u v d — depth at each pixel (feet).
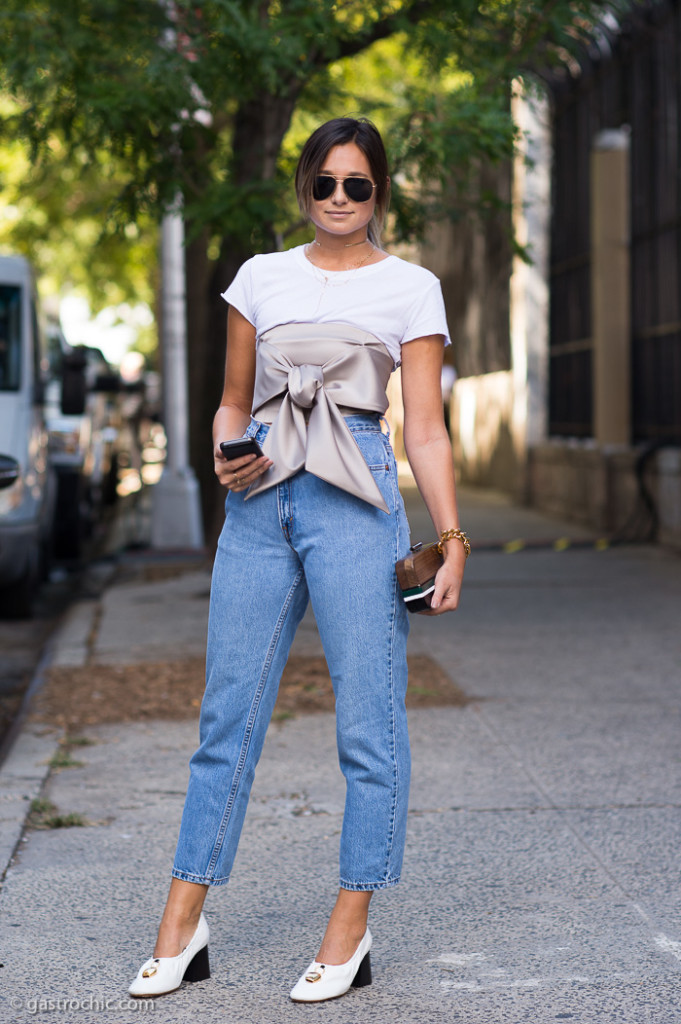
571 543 44.19
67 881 13.21
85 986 10.73
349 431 10.16
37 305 35.53
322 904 12.62
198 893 10.64
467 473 75.82
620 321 48.42
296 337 10.28
